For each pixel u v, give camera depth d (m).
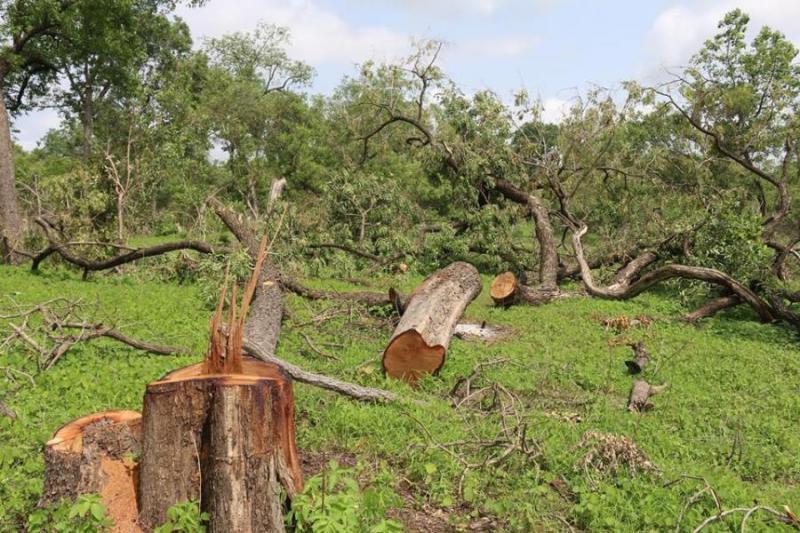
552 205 21.36
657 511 4.85
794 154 21.98
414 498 5.11
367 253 16.84
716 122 21.55
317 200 19.05
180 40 37.28
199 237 18.66
